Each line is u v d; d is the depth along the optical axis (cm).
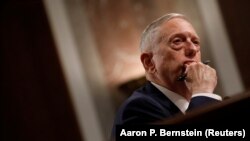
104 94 442
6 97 435
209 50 463
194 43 163
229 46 464
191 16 464
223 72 461
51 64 441
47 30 443
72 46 444
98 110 439
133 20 457
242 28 468
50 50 442
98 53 447
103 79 445
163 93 158
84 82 441
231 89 460
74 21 447
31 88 438
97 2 453
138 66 449
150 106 141
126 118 137
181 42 161
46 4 446
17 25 443
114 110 441
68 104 436
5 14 442
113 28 454
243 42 465
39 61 441
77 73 441
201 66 154
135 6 459
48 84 439
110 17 454
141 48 172
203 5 466
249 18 470
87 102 438
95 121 437
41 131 434
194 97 143
